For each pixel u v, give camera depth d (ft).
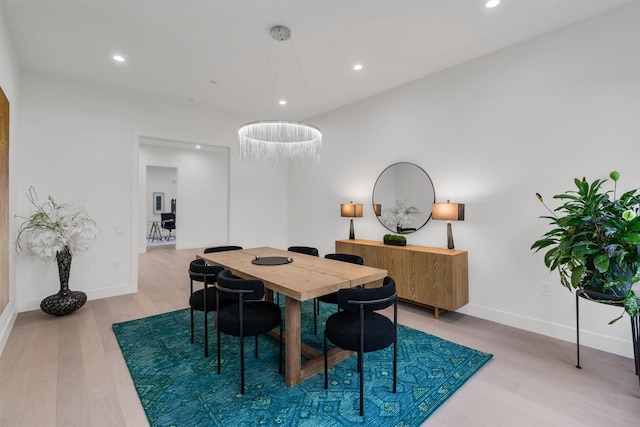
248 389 6.72
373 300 6.11
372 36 9.60
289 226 19.90
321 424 5.66
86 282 13.01
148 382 6.95
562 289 9.25
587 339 8.80
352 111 15.75
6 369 7.48
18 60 10.89
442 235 12.15
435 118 12.27
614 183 8.29
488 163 10.76
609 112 8.38
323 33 9.43
